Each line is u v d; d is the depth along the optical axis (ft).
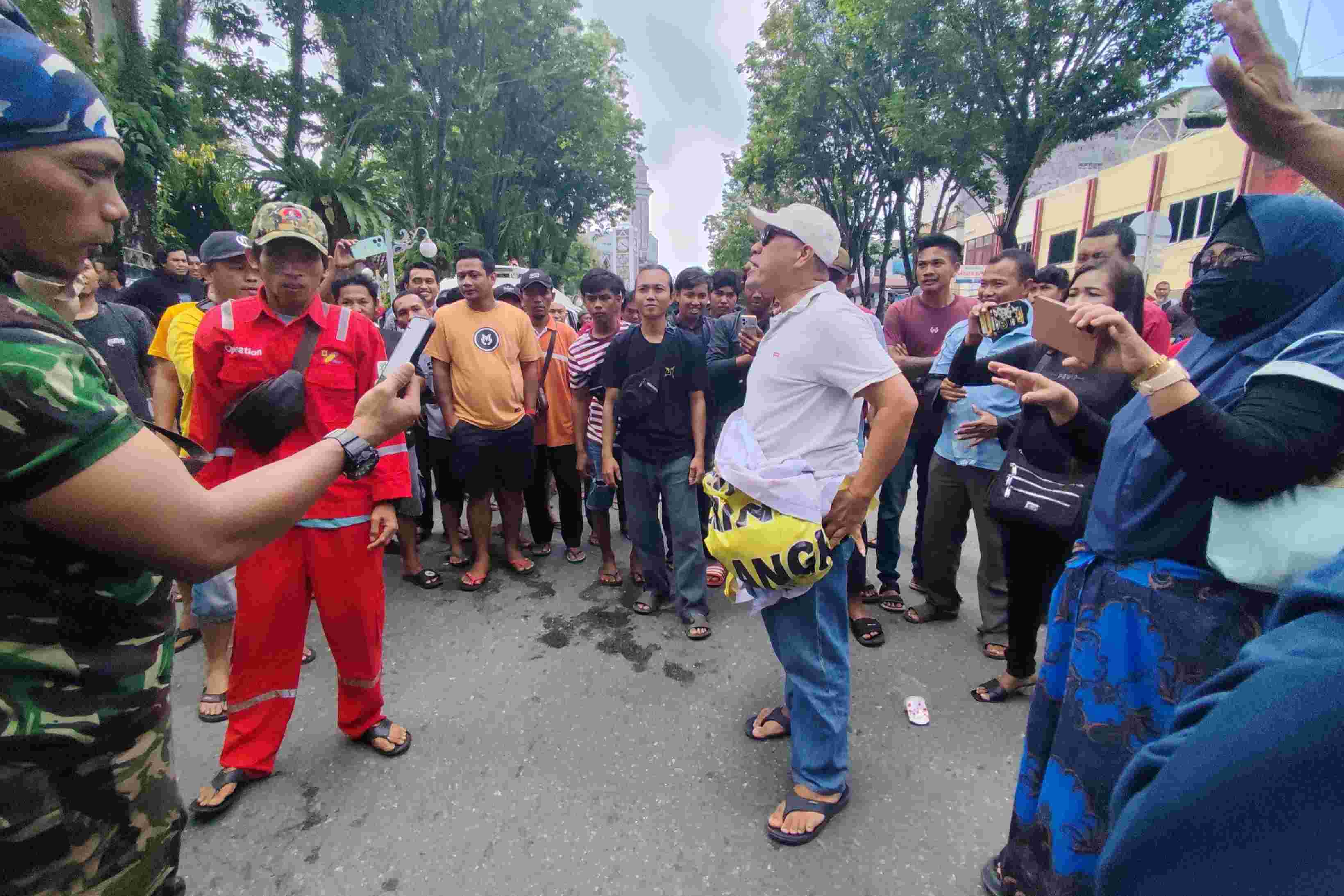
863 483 6.05
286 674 7.29
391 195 55.67
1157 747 1.88
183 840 6.53
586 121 70.23
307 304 7.08
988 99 38.17
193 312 9.73
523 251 76.69
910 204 56.90
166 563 2.74
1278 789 1.42
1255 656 1.68
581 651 10.25
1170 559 4.41
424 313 14.40
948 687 9.23
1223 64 2.83
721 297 15.20
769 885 6.02
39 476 2.40
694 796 7.17
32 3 34.30
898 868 6.21
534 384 12.86
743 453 6.41
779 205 72.69
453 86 55.72
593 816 6.88
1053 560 8.11
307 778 7.41
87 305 10.80
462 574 13.42
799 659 6.72
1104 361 4.72
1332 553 3.48
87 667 2.79
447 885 6.04
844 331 6.07
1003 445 9.17
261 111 50.90
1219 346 4.33
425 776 7.45
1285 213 3.82
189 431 7.52
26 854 2.69
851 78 48.96
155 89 37.58
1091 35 34.88
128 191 35.47
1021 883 5.39
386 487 7.44
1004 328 8.45
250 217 45.60
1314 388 3.50
